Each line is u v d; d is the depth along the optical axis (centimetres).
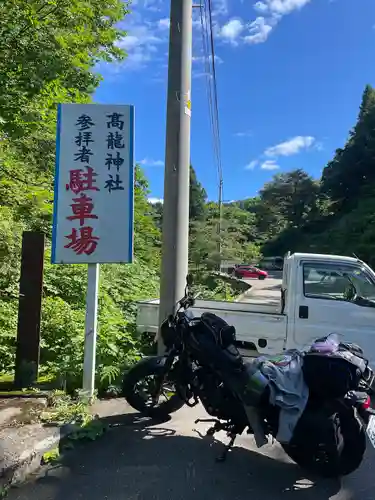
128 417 471
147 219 1583
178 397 469
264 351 608
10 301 684
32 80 621
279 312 653
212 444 418
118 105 505
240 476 361
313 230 6525
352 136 6650
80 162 501
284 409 357
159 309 606
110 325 636
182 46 607
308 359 369
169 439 425
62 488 331
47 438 384
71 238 497
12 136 660
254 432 366
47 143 793
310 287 603
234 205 3941
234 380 390
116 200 500
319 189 7275
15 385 515
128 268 1134
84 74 762
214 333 411
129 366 567
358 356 383
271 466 380
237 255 2397
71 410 449
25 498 318
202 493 333
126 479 348
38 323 520
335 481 358
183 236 607
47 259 829
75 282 836
